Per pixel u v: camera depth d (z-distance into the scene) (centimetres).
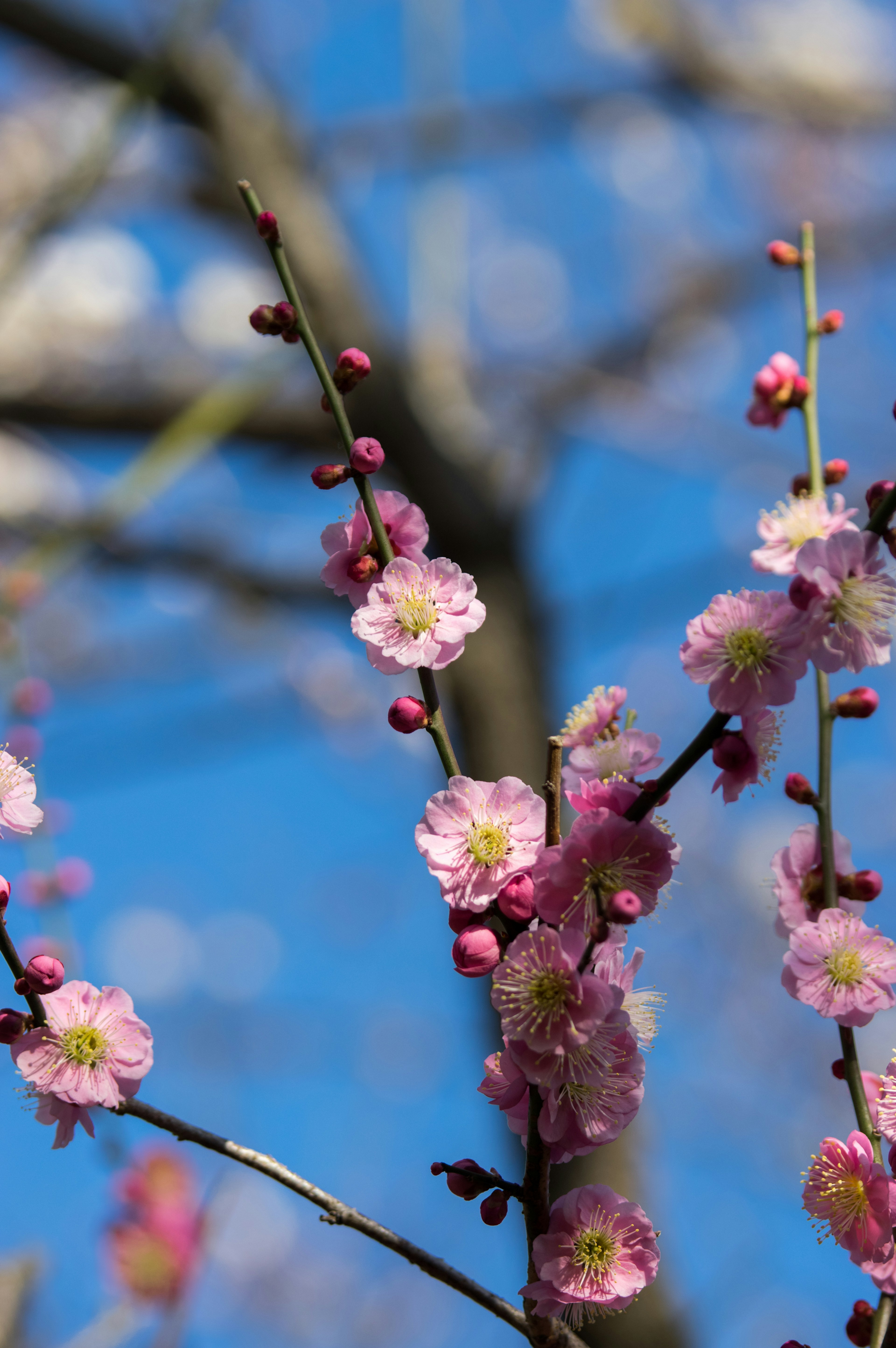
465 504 255
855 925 101
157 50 173
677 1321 167
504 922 99
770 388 108
